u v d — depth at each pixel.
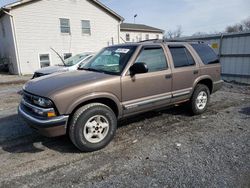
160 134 4.34
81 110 3.47
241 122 4.96
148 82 4.22
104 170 3.11
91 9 19.64
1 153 3.65
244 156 3.42
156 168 3.12
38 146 3.88
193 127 4.70
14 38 16.17
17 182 2.86
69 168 3.18
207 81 5.66
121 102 3.92
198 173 2.98
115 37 21.62
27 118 3.52
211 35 10.98
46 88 3.46
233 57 10.17
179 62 4.87
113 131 3.85
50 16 17.55
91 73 4.02
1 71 18.89
